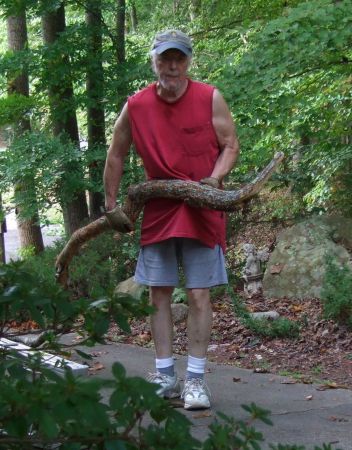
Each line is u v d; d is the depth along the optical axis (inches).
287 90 357.1
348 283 287.3
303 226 360.8
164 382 195.3
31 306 105.8
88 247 375.9
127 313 113.4
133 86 438.0
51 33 475.5
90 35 436.5
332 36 313.0
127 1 697.6
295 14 320.8
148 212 192.7
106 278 357.4
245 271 353.1
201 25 522.3
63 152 415.8
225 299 339.3
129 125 194.9
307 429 176.9
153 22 672.4
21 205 433.7
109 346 267.6
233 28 494.0
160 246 193.3
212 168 190.1
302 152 453.1
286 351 266.2
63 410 83.0
